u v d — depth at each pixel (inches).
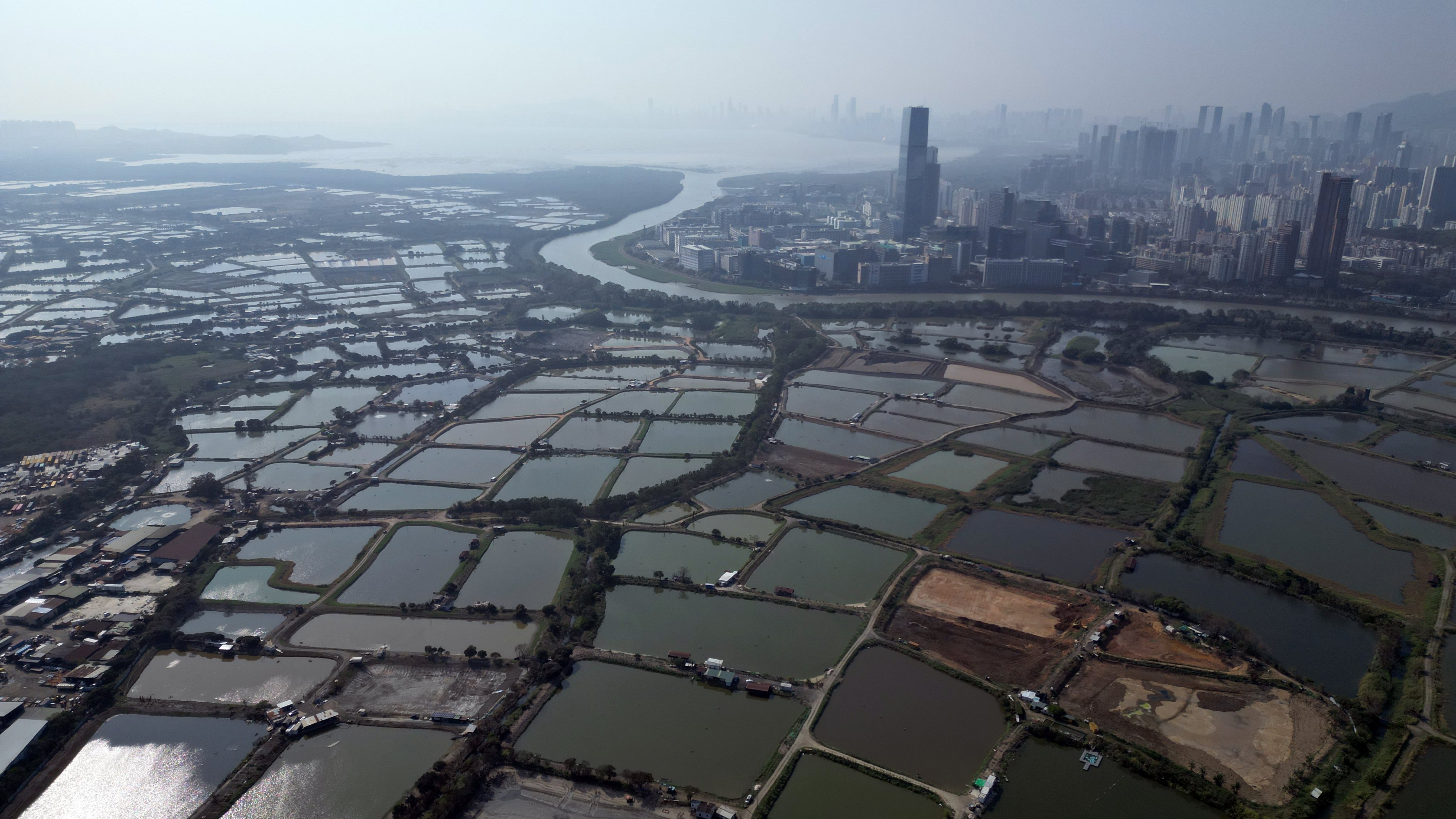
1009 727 6008.9
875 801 5408.5
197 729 6235.2
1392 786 5433.1
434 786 5521.7
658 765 5762.8
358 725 6195.9
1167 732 5949.8
